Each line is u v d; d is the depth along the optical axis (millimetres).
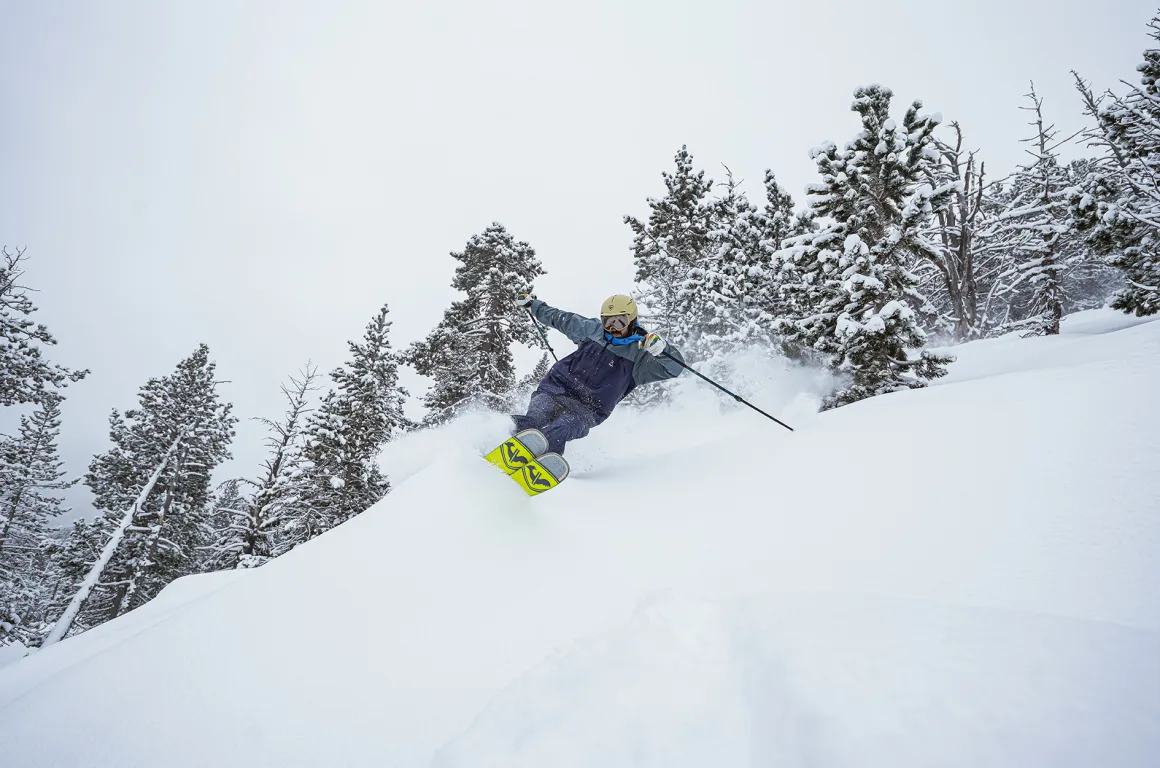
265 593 2486
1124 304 10422
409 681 1975
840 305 10961
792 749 1117
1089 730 953
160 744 1822
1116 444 2273
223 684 2037
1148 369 2846
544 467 3295
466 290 21828
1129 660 1148
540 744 1367
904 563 2045
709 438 9188
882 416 3818
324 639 2205
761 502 2910
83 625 20469
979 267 19359
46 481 23469
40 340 16844
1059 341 11062
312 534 16859
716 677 1478
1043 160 15297
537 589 2406
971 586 1802
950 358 9688
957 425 3072
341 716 1855
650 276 18734
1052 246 15125
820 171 10930
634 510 3135
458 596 2391
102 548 21281
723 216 18844
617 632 1862
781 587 2104
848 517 2498
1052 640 1280
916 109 10039
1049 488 2176
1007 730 994
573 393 3938
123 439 23453
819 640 1464
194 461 23328
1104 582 1616
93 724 1924
